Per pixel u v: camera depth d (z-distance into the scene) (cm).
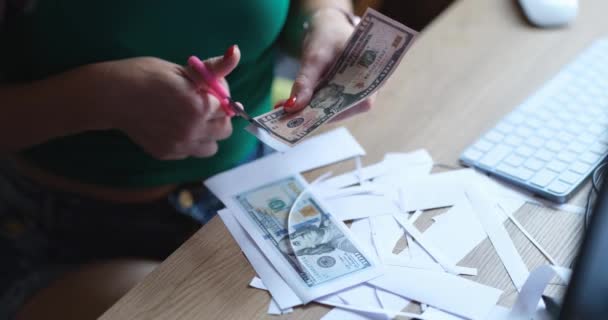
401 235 73
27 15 88
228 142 106
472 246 71
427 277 67
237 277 69
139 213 117
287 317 64
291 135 75
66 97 85
